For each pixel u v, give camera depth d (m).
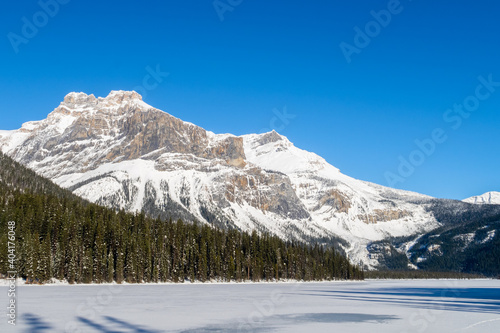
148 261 150.50
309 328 46.31
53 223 137.50
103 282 135.00
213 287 130.88
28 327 44.22
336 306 71.94
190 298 81.75
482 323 50.50
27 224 133.12
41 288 104.75
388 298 94.19
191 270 163.75
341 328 46.47
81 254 130.88
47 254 122.50
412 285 194.75
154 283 150.25
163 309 61.19
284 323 49.91
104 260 135.75
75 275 127.81
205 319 51.94
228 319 52.34
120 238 147.75
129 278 142.50
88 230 147.12
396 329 45.81
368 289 141.50
